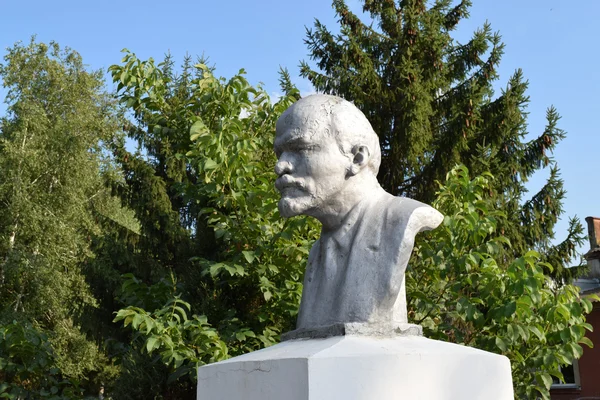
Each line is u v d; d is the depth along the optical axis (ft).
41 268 54.13
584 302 16.19
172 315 15.69
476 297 16.93
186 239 31.48
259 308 18.26
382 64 35.63
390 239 8.66
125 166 33.06
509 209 32.50
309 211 9.26
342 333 8.33
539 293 15.17
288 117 9.46
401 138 33.40
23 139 60.44
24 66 67.92
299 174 9.21
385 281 8.49
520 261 15.12
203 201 19.58
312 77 35.53
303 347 8.29
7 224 57.52
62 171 60.85
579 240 33.19
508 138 33.45
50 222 57.36
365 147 9.31
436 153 33.83
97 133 67.92
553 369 16.25
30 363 19.43
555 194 33.55
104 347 31.48
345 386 7.46
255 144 16.69
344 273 8.91
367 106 34.37
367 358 7.57
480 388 8.13
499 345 15.21
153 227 32.53
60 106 67.05
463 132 32.83
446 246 16.15
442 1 36.55
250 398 8.17
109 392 47.62
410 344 8.29
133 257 32.04
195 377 16.71
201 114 18.24
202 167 15.79
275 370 7.89
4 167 58.44
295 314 16.03
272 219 15.89
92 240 33.88
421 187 34.12
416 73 33.12
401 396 7.61
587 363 46.01
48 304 54.08
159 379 26.32
